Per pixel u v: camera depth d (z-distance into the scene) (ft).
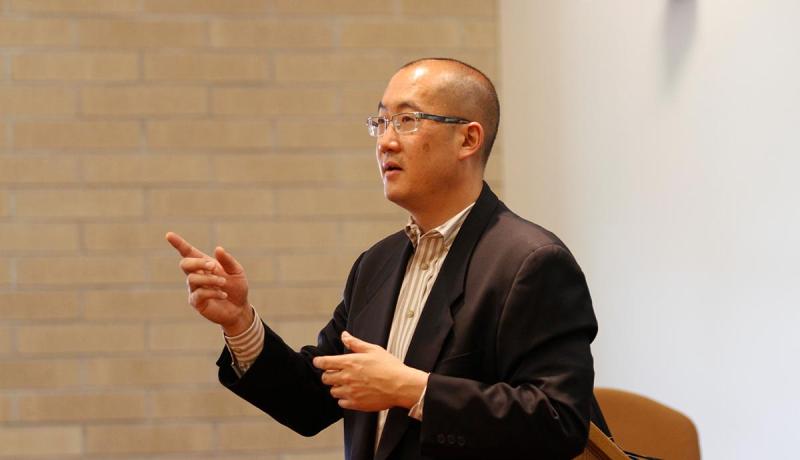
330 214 36.29
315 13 36.42
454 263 15.02
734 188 22.67
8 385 35.09
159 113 35.73
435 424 13.46
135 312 35.50
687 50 24.59
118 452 35.32
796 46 20.16
